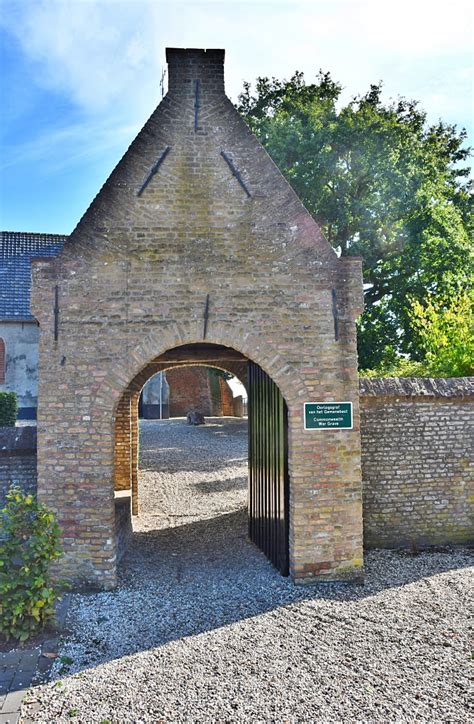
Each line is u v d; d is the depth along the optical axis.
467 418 10.47
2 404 20.62
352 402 8.51
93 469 8.09
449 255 21.75
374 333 23.00
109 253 8.25
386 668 5.95
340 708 5.23
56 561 8.09
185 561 9.81
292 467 8.42
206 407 40.72
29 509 6.75
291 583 8.40
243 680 5.70
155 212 8.34
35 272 8.16
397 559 9.63
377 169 21.16
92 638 6.67
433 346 14.31
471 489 10.48
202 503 15.02
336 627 6.92
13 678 5.72
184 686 5.59
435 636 6.68
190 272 8.34
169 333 8.28
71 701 5.32
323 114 22.36
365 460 10.26
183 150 8.42
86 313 8.18
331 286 8.52
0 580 6.47
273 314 8.42
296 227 8.51
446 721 5.05
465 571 9.00
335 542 8.45
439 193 23.08
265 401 10.09
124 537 10.14
